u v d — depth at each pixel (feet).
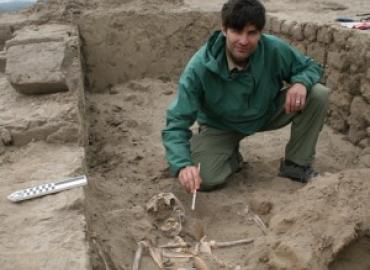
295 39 17.49
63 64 13.35
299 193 9.39
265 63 10.99
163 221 9.77
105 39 20.76
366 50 13.60
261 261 8.32
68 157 9.75
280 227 8.62
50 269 6.36
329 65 15.53
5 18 21.25
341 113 15.14
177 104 10.72
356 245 7.91
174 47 21.35
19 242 6.95
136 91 20.30
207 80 10.72
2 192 8.42
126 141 15.08
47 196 8.18
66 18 20.36
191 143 11.79
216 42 10.53
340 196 8.48
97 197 10.87
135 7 21.57
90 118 16.96
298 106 11.02
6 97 12.55
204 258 8.73
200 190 11.52
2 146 10.41
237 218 10.32
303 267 7.64
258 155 13.76
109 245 8.47
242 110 11.18
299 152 11.83
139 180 12.18
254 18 9.75
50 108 11.53
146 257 8.79
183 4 22.61
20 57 13.30
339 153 13.99
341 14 19.04
